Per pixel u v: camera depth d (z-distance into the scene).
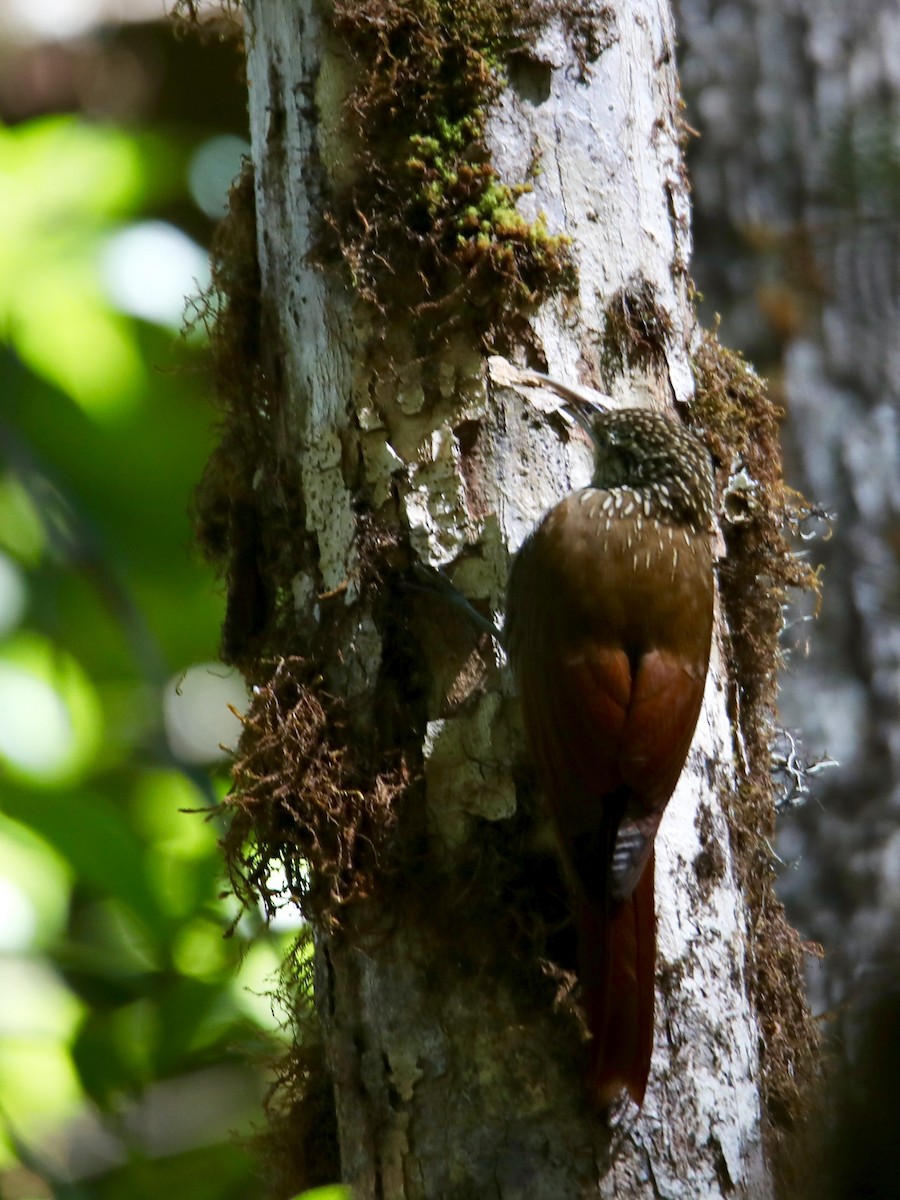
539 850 7.86
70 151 14.02
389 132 8.04
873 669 13.66
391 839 7.88
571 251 8.09
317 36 8.19
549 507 8.07
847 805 13.48
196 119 19.92
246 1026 10.17
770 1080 8.71
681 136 9.77
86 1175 11.88
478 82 7.97
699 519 8.33
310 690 8.12
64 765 11.91
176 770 12.07
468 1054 7.70
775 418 10.13
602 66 8.25
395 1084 7.81
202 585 15.05
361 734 8.04
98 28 19.81
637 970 7.40
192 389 13.73
